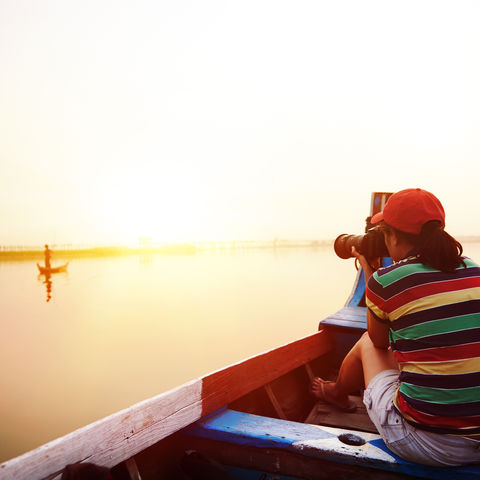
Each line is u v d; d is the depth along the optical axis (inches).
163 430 62.4
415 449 52.1
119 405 298.7
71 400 310.2
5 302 834.2
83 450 50.8
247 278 1301.7
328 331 124.6
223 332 514.3
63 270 1675.7
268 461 61.3
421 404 51.2
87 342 482.9
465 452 49.8
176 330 533.0
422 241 56.1
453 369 49.2
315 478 59.2
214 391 74.2
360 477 56.1
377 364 65.2
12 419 279.9
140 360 402.0
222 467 63.9
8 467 42.9
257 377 89.1
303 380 110.7
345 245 81.4
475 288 51.4
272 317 612.7
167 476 65.1
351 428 83.2
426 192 58.2
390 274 55.5
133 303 776.3
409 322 53.0
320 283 1122.7
